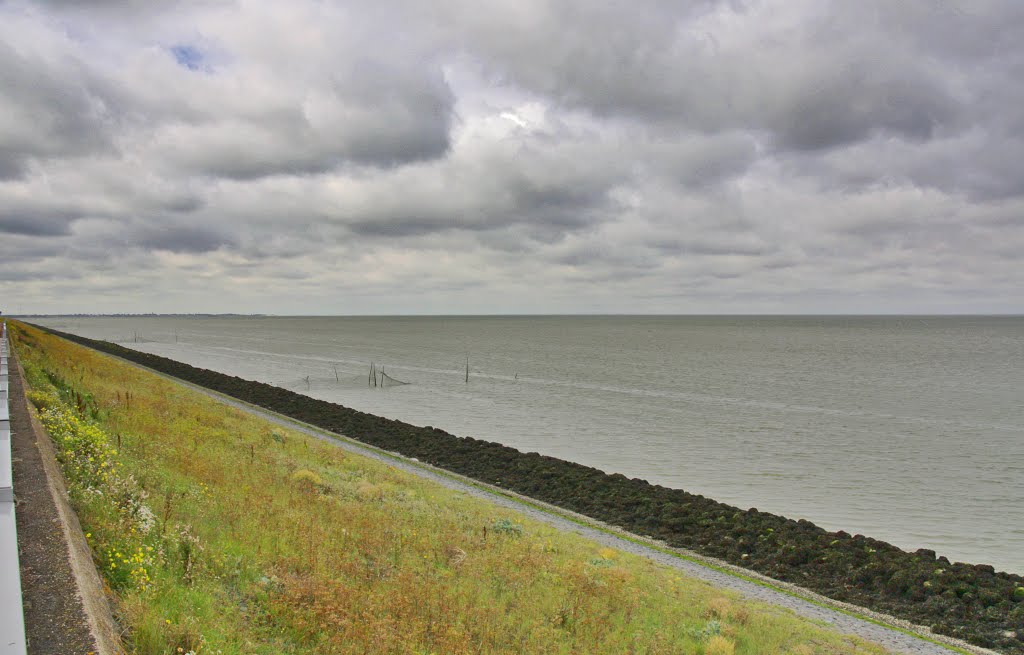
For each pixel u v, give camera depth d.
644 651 12.06
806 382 91.94
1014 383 92.56
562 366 114.31
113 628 6.02
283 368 105.56
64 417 15.14
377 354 141.12
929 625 19.02
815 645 14.81
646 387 84.19
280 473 21.33
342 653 8.28
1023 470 41.19
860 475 39.38
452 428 54.03
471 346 176.25
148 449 16.64
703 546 25.81
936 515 31.45
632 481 34.38
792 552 24.22
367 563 13.12
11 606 4.61
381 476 28.00
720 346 183.62
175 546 9.47
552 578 15.48
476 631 10.85
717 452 45.59
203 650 6.60
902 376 101.44
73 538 7.32
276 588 9.76
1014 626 18.66
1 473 7.61
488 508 25.69
